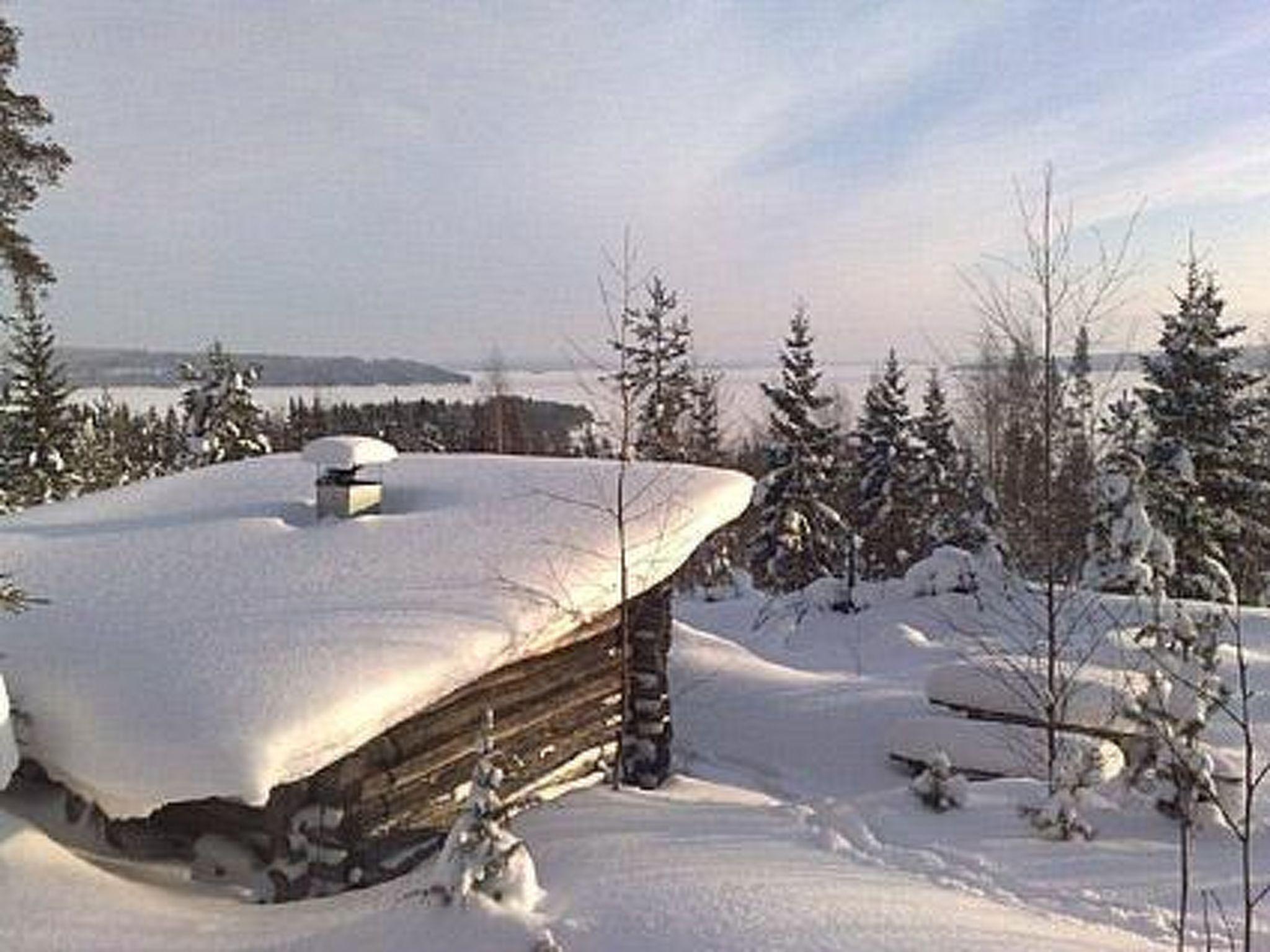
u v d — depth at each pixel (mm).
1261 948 7312
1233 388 25469
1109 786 10102
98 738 6797
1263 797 9812
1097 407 11859
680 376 17984
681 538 10156
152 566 9062
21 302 15391
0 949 6055
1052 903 7926
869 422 32906
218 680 7027
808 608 21078
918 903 7250
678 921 6578
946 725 12391
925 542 31172
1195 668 9633
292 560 9062
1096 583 16297
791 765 13086
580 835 8203
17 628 8047
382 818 7926
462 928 6309
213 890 7301
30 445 25047
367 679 7105
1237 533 24734
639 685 10961
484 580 8641
